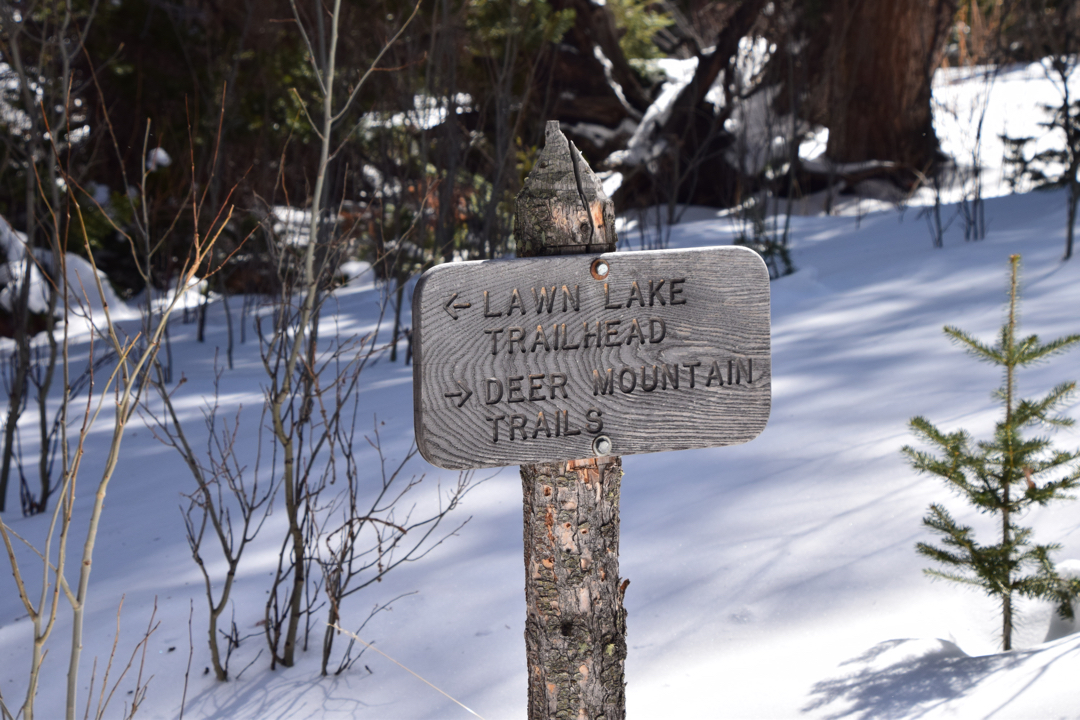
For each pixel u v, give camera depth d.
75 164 8.21
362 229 8.31
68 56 3.82
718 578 2.74
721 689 2.23
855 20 13.09
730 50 12.89
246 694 2.45
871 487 3.17
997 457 2.42
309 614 2.65
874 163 13.35
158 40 9.09
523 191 1.57
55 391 6.72
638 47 15.83
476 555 3.11
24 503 4.32
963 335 2.49
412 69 6.98
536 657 1.67
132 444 5.17
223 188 8.07
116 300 9.52
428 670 2.50
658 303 1.55
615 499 1.62
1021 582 2.27
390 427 4.87
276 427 2.48
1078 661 1.96
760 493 3.29
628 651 2.47
